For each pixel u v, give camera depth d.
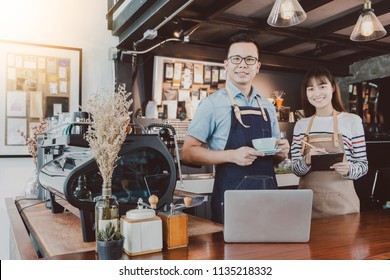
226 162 2.00
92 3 4.05
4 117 3.58
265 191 1.31
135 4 3.27
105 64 4.08
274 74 5.15
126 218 1.25
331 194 2.36
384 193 3.04
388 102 4.80
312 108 2.58
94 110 1.19
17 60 3.64
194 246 1.31
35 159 2.87
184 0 2.78
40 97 3.72
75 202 1.40
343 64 5.34
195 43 4.15
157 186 1.60
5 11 3.65
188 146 2.13
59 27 3.87
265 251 1.22
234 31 3.97
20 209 2.27
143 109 4.17
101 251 1.15
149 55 4.08
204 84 4.44
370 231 1.49
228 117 2.15
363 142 2.39
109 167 1.21
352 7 3.46
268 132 2.18
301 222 1.31
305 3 3.33
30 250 1.37
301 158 2.38
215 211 2.09
